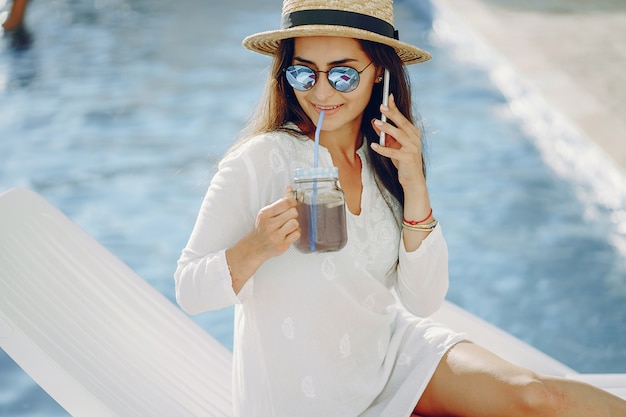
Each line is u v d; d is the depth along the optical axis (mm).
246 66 10797
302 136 2791
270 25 12711
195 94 9758
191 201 6941
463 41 12258
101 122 8859
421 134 2988
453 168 7844
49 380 2812
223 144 8188
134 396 2855
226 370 3229
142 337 3170
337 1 2639
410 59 2912
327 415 2693
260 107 2846
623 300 5578
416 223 2826
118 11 13539
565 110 8727
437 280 2896
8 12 12547
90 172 7539
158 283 5645
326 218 2514
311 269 2637
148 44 11797
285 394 2676
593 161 7664
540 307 5504
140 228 6461
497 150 8344
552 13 12898
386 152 2732
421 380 2785
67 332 3000
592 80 9672
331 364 2691
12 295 3057
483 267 6020
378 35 2646
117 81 10266
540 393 2609
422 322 2986
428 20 13883
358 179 2869
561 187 7484
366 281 2748
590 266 6059
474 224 6688
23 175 7473
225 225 2613
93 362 2934
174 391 2982
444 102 9930
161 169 7602
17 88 10031
